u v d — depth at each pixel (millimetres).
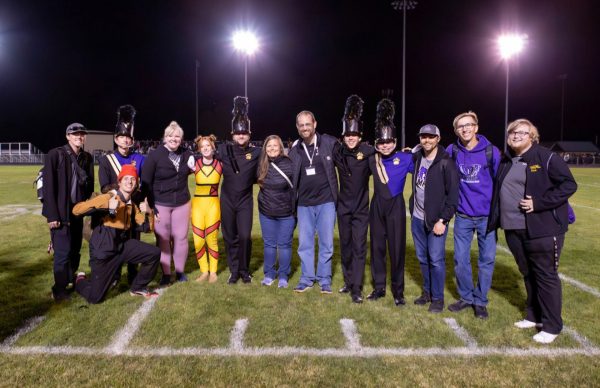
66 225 4348
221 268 5652
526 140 3596
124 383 2895
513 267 5699
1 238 7324
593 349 3402
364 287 4941
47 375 2980
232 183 4852
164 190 4820
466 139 3924
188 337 3557
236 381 2932
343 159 4445
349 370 3072
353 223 4516
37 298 4445
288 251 4934
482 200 3928
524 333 3686
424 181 4086
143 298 4453
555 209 3484
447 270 5617
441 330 3729
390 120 4207
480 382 2938
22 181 18641
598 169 31734
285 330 3707
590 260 5996
